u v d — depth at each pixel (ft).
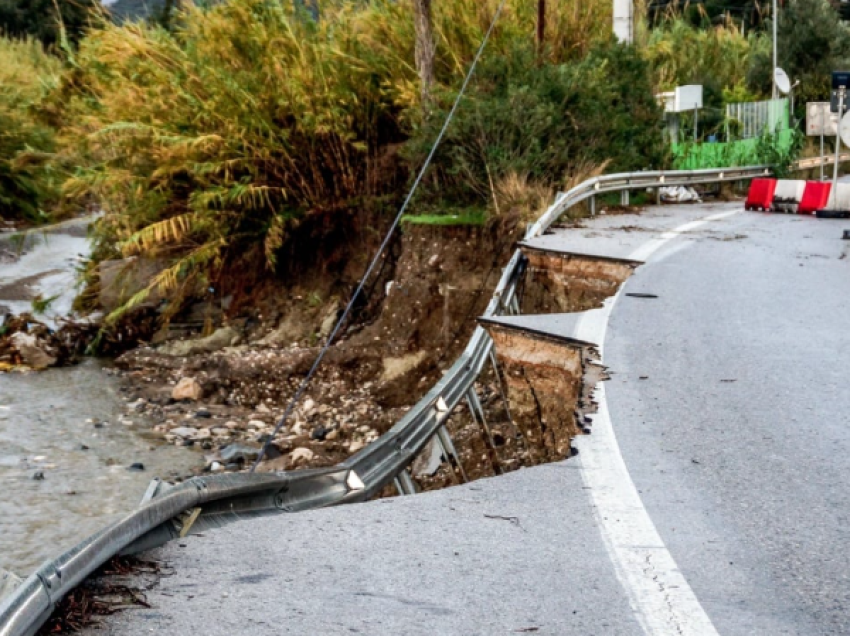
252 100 71.15
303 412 56.59
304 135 72.54
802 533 17.43
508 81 71.67
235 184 70.79
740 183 91.76
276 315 71.87
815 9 126.93
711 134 96.53
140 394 59.57
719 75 123.44
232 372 61.11
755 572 15.76
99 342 70.44
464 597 14.55
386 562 15.90
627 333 34.12
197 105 72.08
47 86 89.81
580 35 83.20
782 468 20.93
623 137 75.87
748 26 187.93
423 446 27.48
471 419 49.55
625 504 18.92
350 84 74.23
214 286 74.64
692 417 24.67
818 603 14.61
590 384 27.94
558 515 18.37
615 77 78.33
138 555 15.66
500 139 68.39
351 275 71.77
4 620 11.74
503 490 19.92
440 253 63.72
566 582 15.23
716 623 13.85
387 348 61.77
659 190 78.89
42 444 49.01
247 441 51.44
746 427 23.82
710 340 33.06
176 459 47.65
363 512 18.58
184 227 72.84
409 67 73.56
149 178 73.15
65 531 37.42
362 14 79.10
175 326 73.36
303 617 13.61
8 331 70.38
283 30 76.02
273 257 70.44
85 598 13.70
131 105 74.02
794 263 49.14
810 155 113.39
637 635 13.41
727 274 45.78
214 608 13.78
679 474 20.63
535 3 83.35
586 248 51.78
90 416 54.54
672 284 43.21
